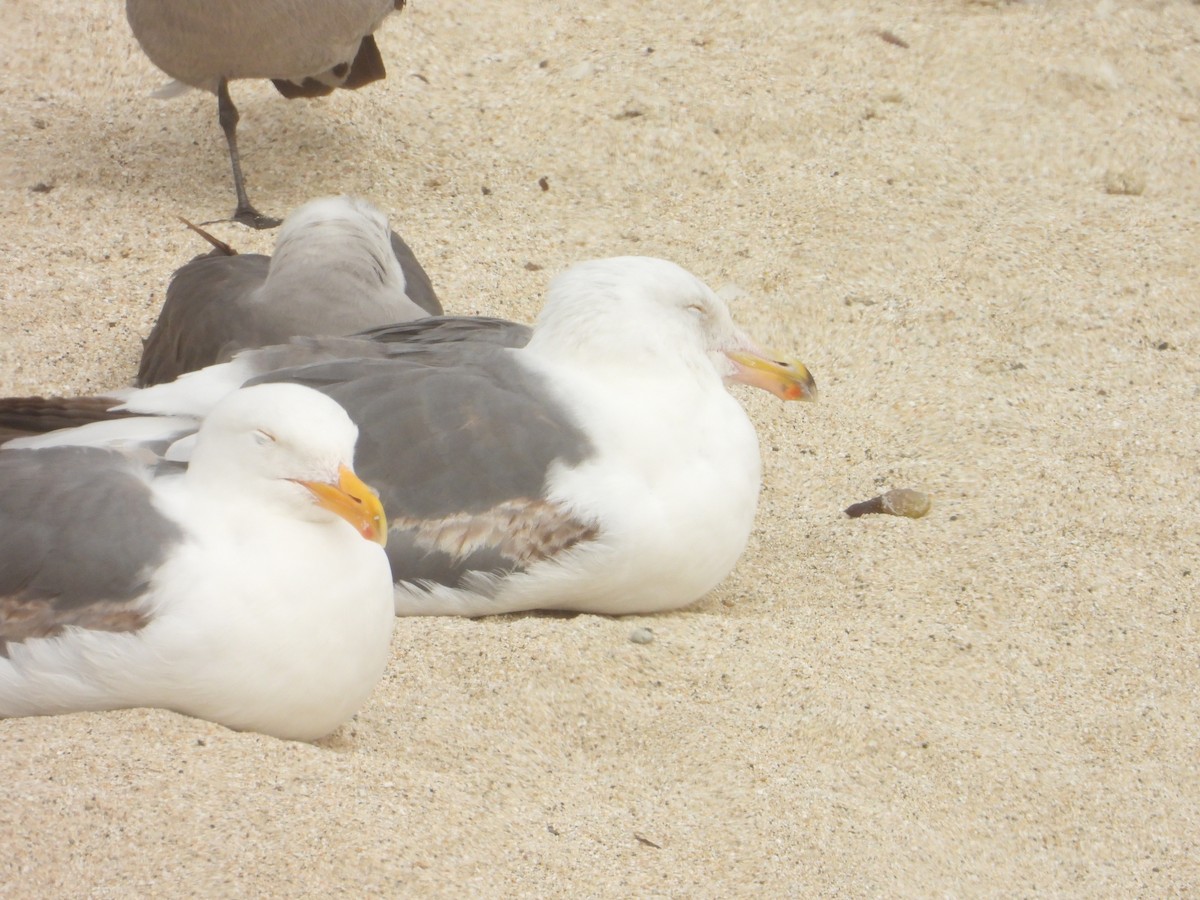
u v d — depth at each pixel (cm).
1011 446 1248
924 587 1055
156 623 736
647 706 887
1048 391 1331
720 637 962
